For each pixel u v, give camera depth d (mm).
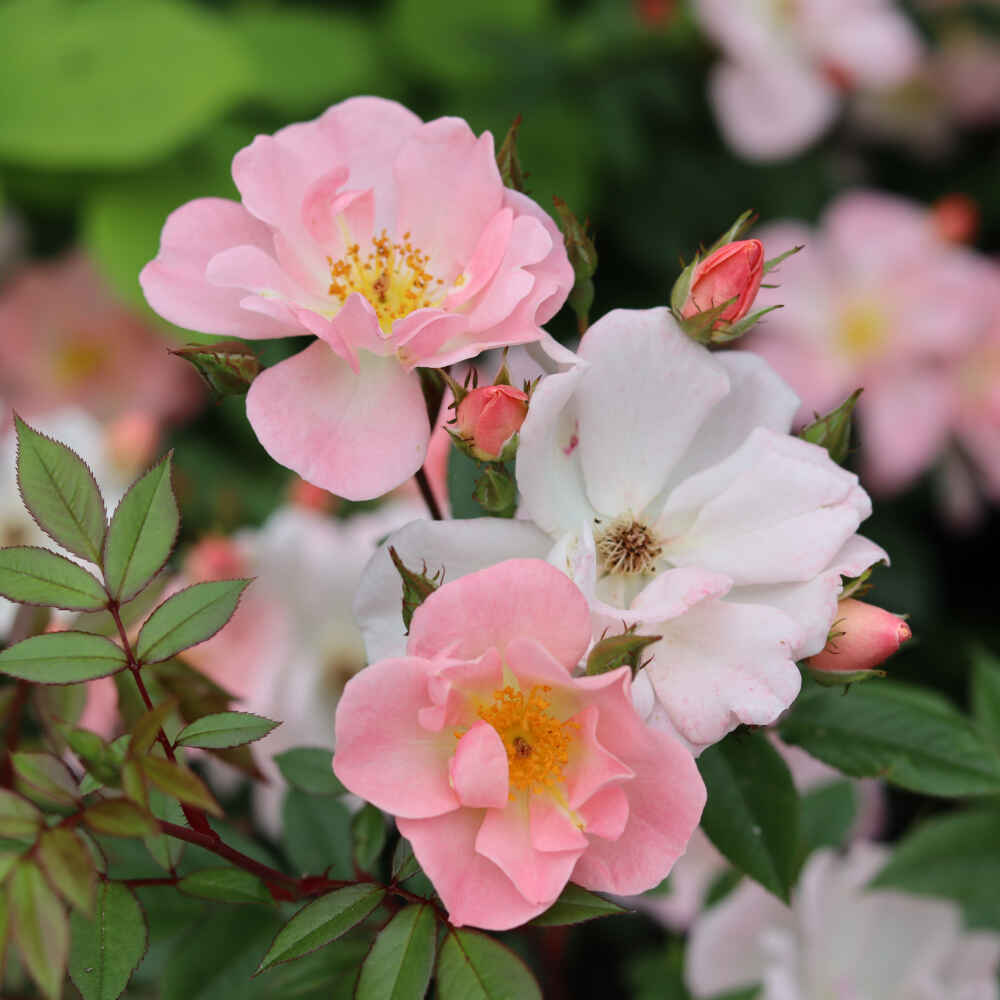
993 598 807
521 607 406
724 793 455
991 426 753
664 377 439
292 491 565
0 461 580
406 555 424
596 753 410
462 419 427
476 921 406
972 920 531
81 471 417
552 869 406
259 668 543
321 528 547
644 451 443
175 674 454
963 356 755
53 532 415
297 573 544
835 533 428
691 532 442
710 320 434
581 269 451
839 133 851
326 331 423
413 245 447
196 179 651
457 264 446
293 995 466
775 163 770
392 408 433
